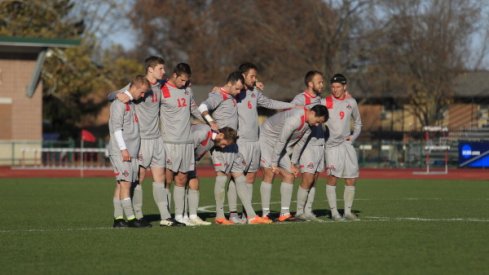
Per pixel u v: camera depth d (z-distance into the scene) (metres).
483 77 162.88
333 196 45.66
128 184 40.44
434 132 138.38
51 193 68.06
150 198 62.53
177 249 32.75
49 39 119.06
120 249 32.84
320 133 44.72
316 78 44.69
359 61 155.12
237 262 29.81
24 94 123.38
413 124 163.00
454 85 156.12
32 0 157.62
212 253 31.73
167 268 28.77
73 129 168.38
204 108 42.09
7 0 156.12
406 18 148.88
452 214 48.41
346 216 45.47
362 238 35.69
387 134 152.38
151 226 40.97
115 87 158.75
